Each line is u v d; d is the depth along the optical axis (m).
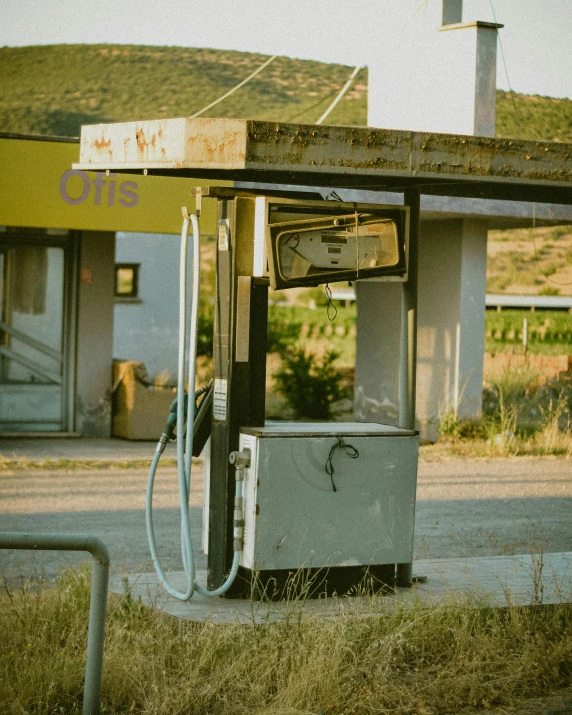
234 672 4.88
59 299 15.51
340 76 85.00
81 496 10.75
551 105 56.56
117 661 4.93
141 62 83.12
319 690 4.70
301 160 5.41
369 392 17.58
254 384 6.12
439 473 13.27
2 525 9.09
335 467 6.07
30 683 4.70
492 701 4.86
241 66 85.44
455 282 15.84
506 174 5.87
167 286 24.39
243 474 6.00
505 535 9.41
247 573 6.03
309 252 6.01
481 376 16.00
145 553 8.16
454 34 15.25
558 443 15.63
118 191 13.65
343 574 6.19
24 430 15.36
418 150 5.68
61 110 76.56
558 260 54.59
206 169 5.65
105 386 15.62
